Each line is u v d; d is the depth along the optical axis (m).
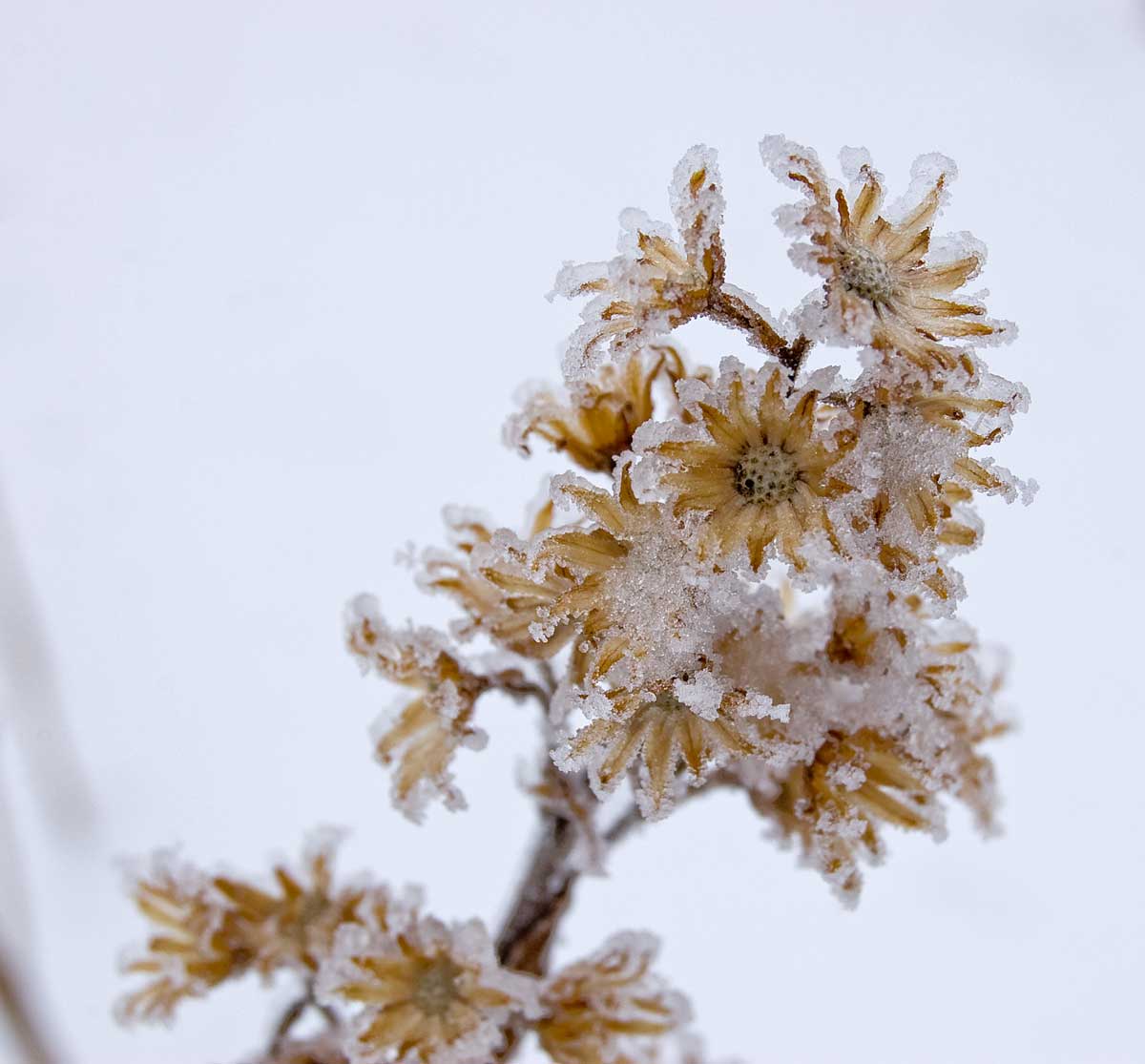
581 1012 0.17
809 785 0.16
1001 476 0.15
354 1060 0.16
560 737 0.16
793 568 0.15
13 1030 0.21
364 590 0.26
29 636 0.24
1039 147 0.29
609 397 0.16
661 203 0.28
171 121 0.30
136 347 0.28
